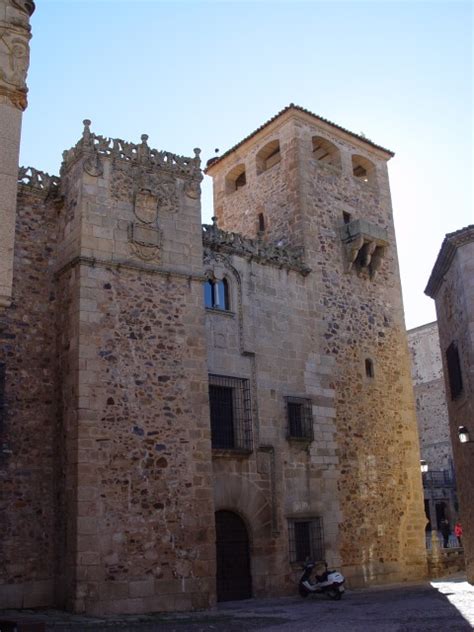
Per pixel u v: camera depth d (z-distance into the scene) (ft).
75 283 56.85
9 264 27.63
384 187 95.91
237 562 65.46
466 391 66.90
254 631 42.60
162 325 59.62
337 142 91.66
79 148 59.93
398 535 80.02
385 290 89.56
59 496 54.39
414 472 84.43
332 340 80.48
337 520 74.28
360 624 44.45
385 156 97.55
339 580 64.28
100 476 53.01
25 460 55.06
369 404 82.12
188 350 60.54
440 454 151.53
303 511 71.51
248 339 71.97
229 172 96.84
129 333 57.57
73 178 60.34
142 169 62.23
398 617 47.37
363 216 90.94
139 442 55.62
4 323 56.90
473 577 70.74
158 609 53.11
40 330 58.49
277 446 71.15
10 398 55.62
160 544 54.54
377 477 80.02
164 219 62.44
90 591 50.44
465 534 72.69
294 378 75.10
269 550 67.56
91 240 57.67
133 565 52.80
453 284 69.56
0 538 52.54
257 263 75.72
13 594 52.03
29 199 60.95
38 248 60.34
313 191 85.35
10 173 28.48
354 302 84.79
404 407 86.33
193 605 54.90
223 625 46.14
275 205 86.94
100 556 51.47
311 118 88.74
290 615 51.24
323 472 74.54
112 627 44.62
